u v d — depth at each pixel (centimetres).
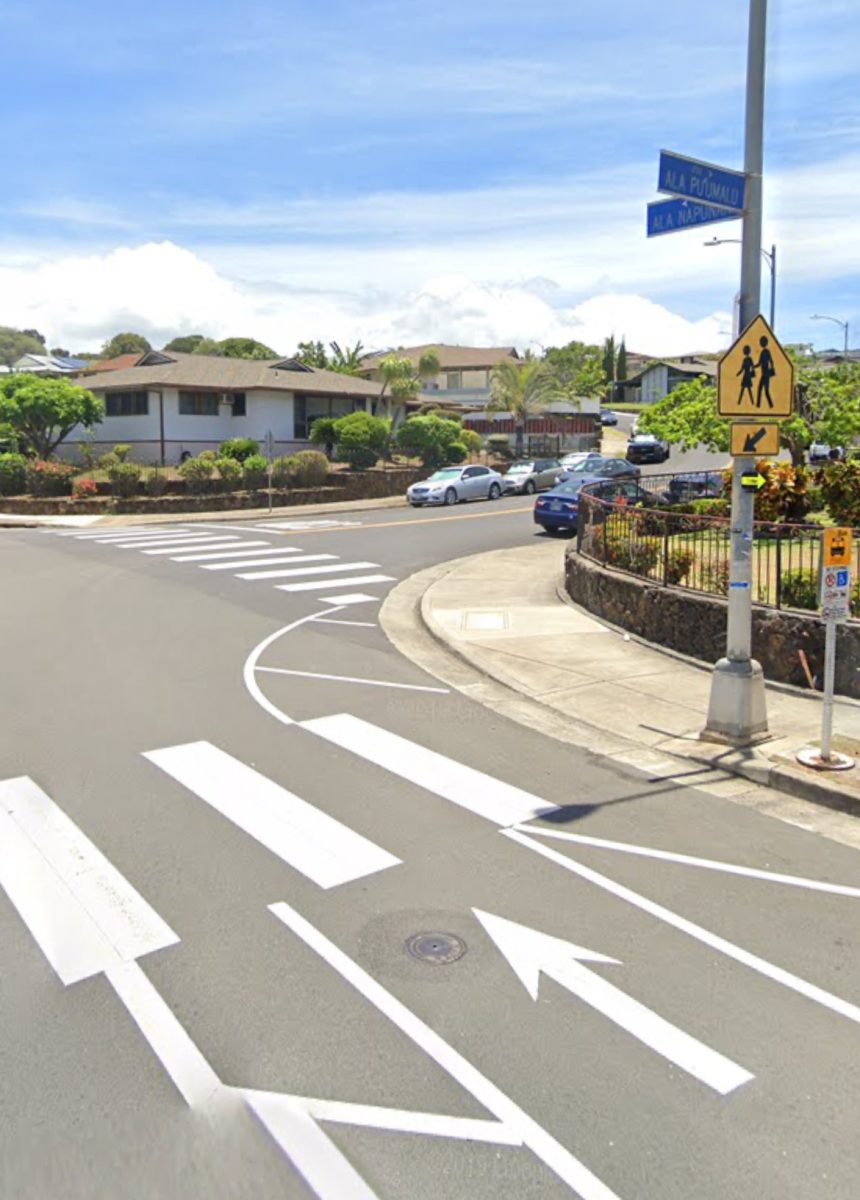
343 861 605
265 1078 392
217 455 3822
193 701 988
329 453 4338
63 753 813
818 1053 414
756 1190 335
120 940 502
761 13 789
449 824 672
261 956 488
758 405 808
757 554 1211
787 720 923
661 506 2025
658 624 1265
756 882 588
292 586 1759
